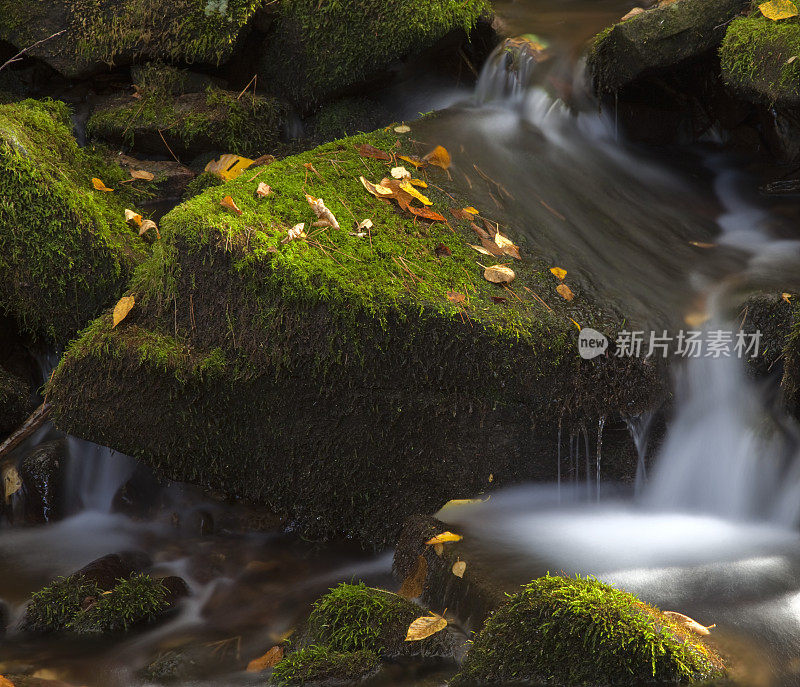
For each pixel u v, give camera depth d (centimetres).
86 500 413
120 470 413
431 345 382
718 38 429
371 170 415
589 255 405
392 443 392
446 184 418
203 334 387
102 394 390
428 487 396
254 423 392
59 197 407
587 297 394
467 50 462
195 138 438
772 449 388
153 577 388
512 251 401
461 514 391
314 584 387
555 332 385
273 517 405
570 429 391
